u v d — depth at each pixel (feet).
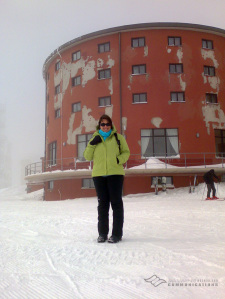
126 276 7.31
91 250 10.29
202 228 15.42
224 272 7.49
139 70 71.87
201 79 71.61
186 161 66.95
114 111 70.74
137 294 6.12
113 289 6.44
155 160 66.03
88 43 76.89
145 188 65.82
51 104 85.61
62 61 82.48
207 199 42.83
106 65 73.72
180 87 70.18
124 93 70.64
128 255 9.46
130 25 71.97
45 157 89.40
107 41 74.84
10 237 13.30
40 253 9.95
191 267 7.97
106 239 12.28
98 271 7.79
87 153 13.52
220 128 71.10
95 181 13.14
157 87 69.87
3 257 9.45
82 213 25.66
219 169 63.57
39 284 6.82
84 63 76.59
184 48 72.28
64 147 77.25
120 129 69.10
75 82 78.69
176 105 69.26
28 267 8.27
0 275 7.53
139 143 67.97
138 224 17.42
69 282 6.94
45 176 72.74
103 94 72.59
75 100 76.54
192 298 5.87
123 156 13.19
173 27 72.28
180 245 10.87
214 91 72.38
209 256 9.11
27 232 14.80
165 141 68.39
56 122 81.76
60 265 8.43
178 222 18.13
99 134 13.50
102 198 12.94
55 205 41.22
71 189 71.67
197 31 73.97
